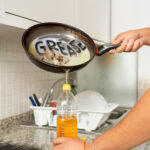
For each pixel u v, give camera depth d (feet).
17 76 4.88
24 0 3.00
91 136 3.86
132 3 6.40
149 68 6.39
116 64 6.71
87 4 5.10
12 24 2.81
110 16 6.57
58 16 3.89
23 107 5.06
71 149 2.20
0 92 4.42
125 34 3.66
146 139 2.04
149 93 2.02
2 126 4.44
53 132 4.16
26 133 4.10
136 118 2.01
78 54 2.93
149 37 3.67
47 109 4.43
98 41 5.54
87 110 4.09
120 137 2.08
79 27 4.74
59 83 6.62
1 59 4.44
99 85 6.91
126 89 6.63
